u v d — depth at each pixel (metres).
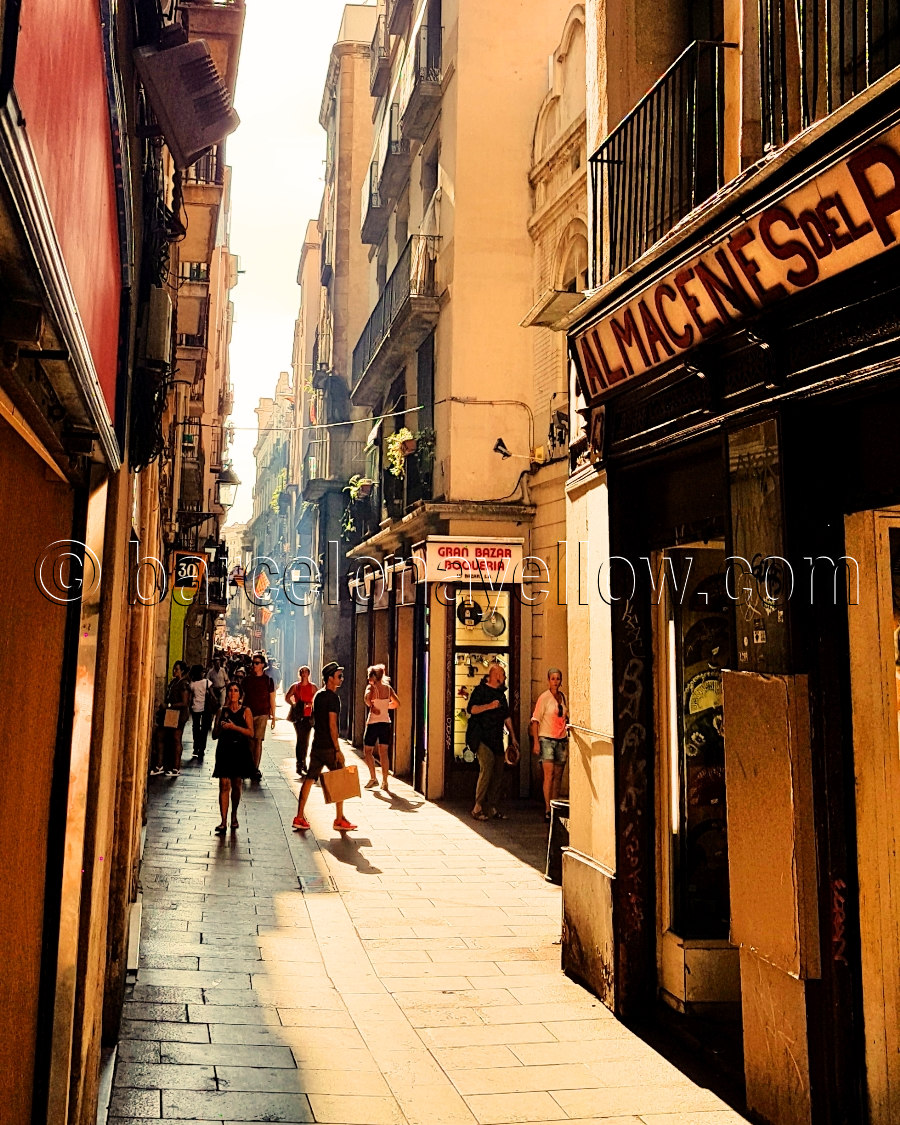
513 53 15.31
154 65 4.07
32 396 2.12
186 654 27.61
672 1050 5.29
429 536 14.53
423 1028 5.48
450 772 14.39
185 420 18.02
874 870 4.16
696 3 6.98
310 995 5.90
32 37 1.33
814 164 3.77
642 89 6.97
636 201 6.50
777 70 4.90
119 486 3.85
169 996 5.69
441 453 15.27
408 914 7.92
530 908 8.27
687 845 5.93
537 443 14.69
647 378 5.81
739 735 4.53
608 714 6.20
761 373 4.61
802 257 4.07
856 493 4.19
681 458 5.78
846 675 4.27
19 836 3.20
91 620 3.31
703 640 6.15
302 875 9.08
